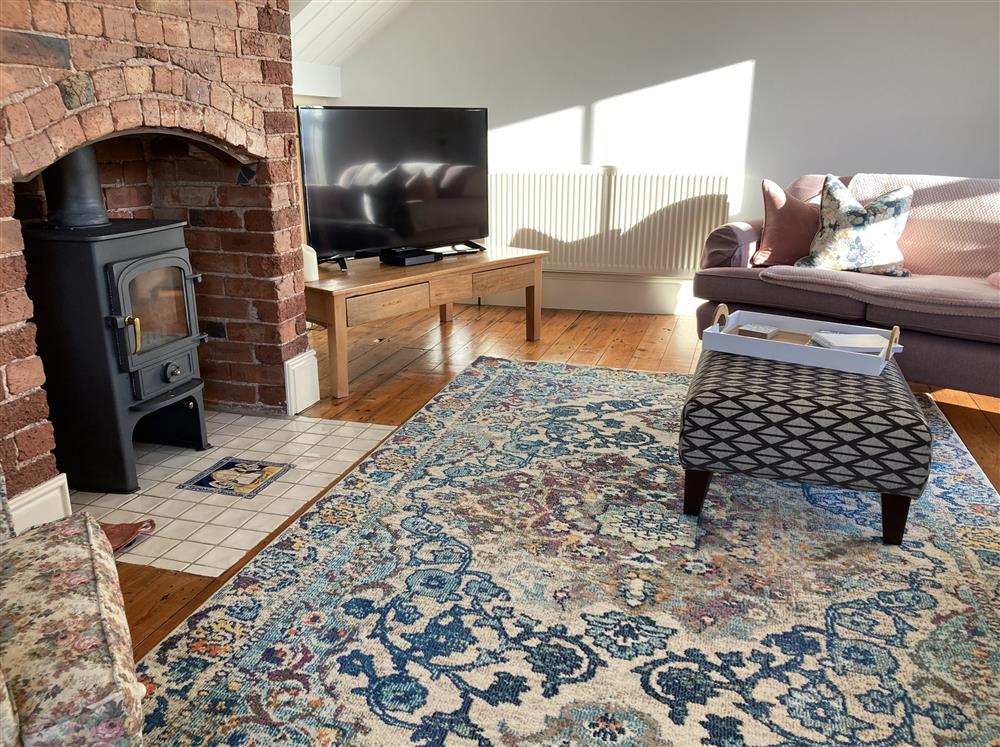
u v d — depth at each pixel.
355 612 1.78
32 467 2.03
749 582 1.90
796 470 2.04
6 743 0.92
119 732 1.00
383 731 1.43
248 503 2.34
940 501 2.32
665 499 2.32
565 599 1.83
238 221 2.87
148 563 2.02
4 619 1.10
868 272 3.38
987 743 1.41
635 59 4.40
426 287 3.47
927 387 3.41
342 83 4.86
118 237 2.27
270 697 1.52
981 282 3.16
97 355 2.29
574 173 4.54
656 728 1.44
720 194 4.34
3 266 1.88
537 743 1.40
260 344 2.99
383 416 3.05
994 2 3.86
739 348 2.43
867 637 1.70
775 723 1.45
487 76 4.64
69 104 1.98
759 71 4.24
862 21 4.04
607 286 4.74
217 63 2.47
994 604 1.82
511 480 2.44
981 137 4.03
